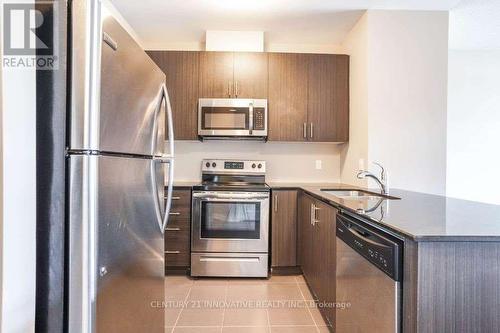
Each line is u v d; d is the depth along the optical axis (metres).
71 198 1.07
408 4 2.76
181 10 2.90
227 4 2.78
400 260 1.10
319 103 3.37
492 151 4.05
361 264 1.42
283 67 3.36
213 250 3.09
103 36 1.10
